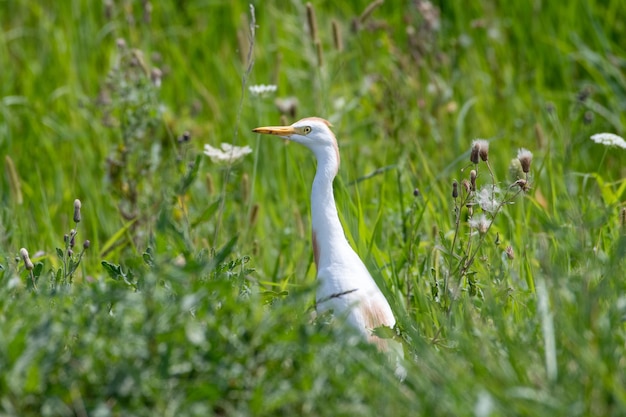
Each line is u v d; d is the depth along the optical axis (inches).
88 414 261.1
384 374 277.3
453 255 391.2
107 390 260.7
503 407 263.4
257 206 465.7
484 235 352.5
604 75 650.8
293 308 285.6
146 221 494.0
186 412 258.4
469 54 673.0
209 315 283.0
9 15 756.6
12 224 474.3
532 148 576.4
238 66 671.1
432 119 586.2
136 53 499.2
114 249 472.7
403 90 611.5
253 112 605.3
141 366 266.5
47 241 486.3
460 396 264.7
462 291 358.0
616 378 271.9
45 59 683.4
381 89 611.5
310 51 617.0
